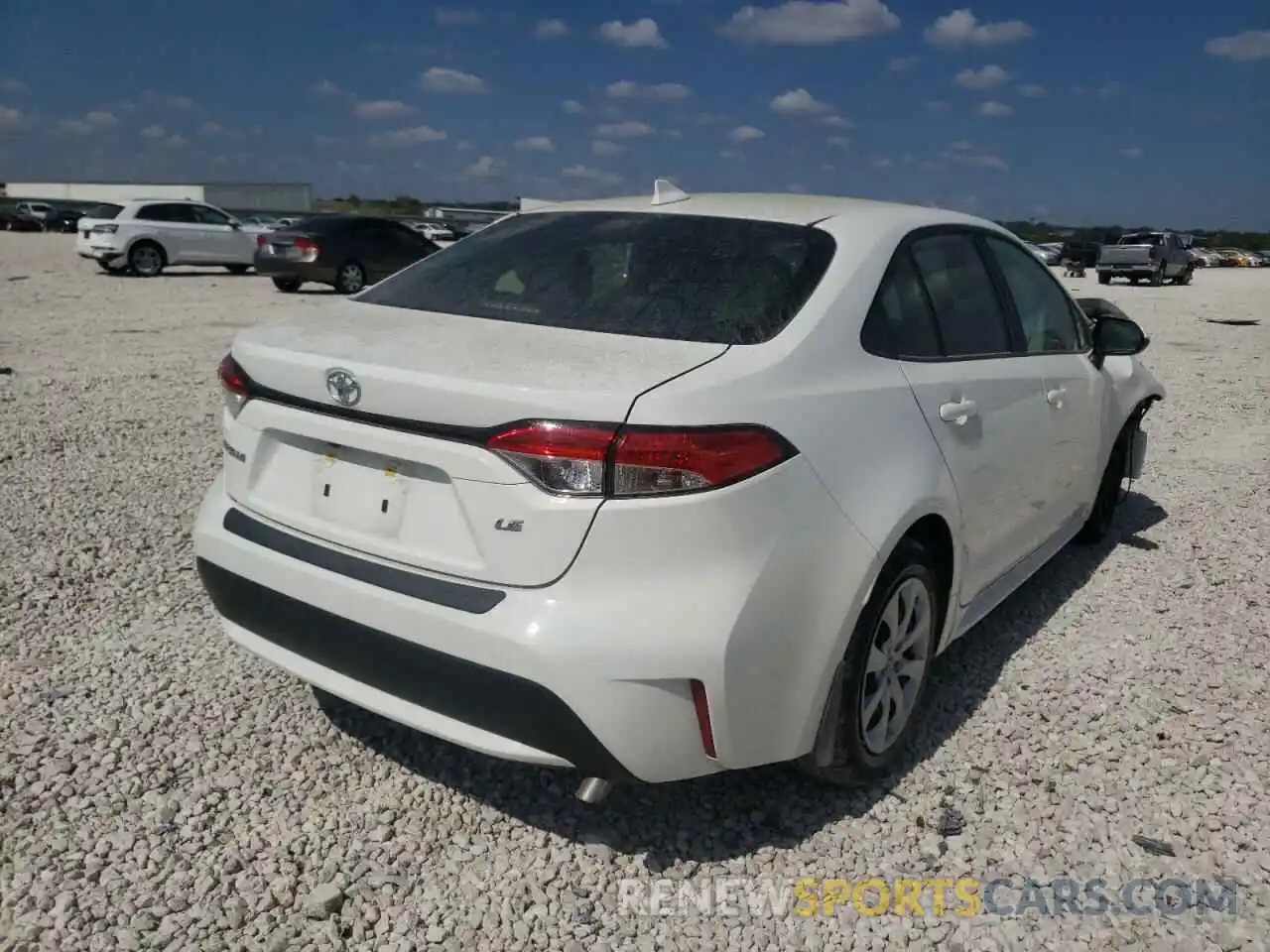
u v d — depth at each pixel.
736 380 2.56
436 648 2.49
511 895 2.66
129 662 3.78
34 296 16.75
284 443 2.89
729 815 3.01
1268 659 4.07
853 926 2.60
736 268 3.07
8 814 2.87
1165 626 4.39
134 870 2.69
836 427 2.74
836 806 3.06
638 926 2.58
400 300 3.31
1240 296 26.73
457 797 3.06
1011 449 3.66
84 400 8.20
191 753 3.22
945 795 3.13
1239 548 5.37
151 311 14.84
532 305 3.07
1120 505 6.14
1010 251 4.15
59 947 2.41
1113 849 2.91
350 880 2.69
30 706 3.44
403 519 2.61
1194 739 3.48
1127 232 33.78
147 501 5.62
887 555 2.82
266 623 2.87
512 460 2.40
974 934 2.58
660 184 3.70
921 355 3.26
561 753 2.45
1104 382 4.76
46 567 4.59
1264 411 9.16
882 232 3.34
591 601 2.39
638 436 2.35
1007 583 4.05
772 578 2.52
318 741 3.32
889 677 3.10
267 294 18.36
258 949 2.44
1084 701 3.72
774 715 2.63
